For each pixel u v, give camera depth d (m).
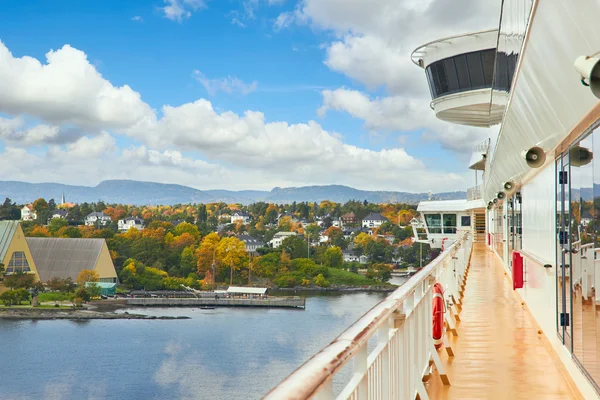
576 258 6.89
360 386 3.06
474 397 6.30
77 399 43.22
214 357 55.66
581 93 4.86
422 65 29.23
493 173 20.38
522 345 9.13
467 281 18.80
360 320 2.84
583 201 6.41
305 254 147.62
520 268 13.15
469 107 26.80
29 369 53.81
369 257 176.62
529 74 5.77
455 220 48.47
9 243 111.75
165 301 105.56
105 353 60.41
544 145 8.28
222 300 103.06
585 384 6.10
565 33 3.96
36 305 98.69
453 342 9.39
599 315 5.46
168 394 43.41
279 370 49.91
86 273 116.00
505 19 8.98
